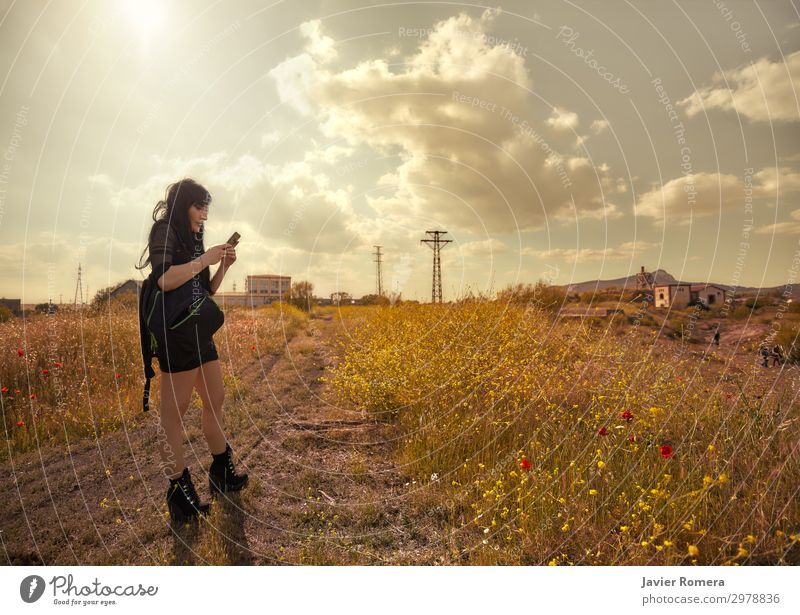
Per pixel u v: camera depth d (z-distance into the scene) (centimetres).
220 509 274
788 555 210
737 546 215
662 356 532
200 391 290
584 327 635
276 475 332
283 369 741
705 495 235
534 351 552
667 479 251
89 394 484
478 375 479
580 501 264
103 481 323
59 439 412
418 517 276
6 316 684
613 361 504
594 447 324
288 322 1477
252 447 387
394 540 252
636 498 257
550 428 366
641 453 312
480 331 622
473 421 392
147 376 277
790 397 354
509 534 241
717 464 271
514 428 380
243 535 253
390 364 536
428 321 733
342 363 692
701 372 482
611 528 242
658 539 227
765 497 234
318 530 262
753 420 304
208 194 288
